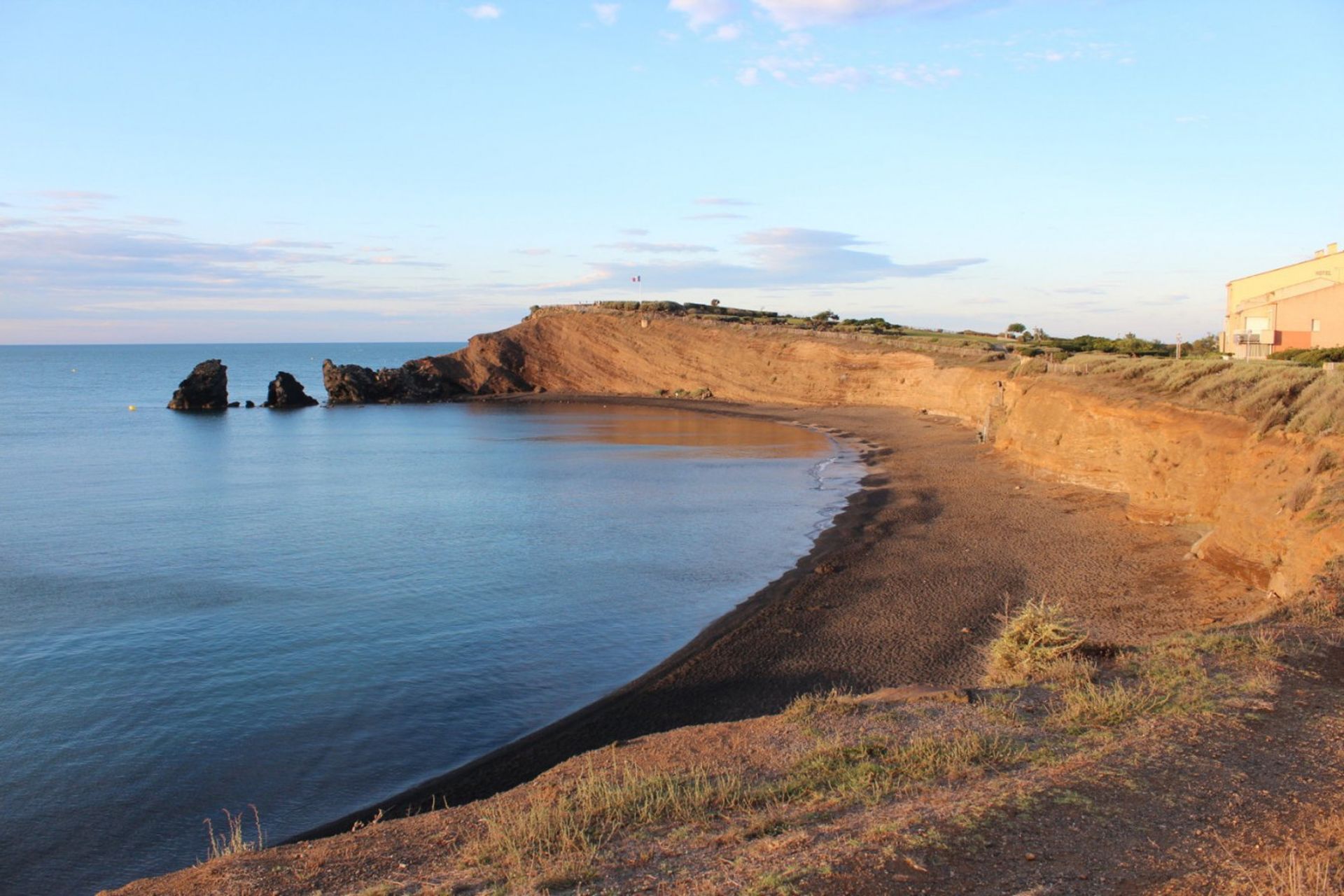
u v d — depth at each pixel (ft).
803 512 114.01
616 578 82.02
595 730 46.70
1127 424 95.71
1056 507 98.12
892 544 87.25
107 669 58.80
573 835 22.04
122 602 75.36
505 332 383.65
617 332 365.81
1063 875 17.72
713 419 266.36
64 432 247.50
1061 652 35.45
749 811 22.93
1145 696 29.89
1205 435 78.07
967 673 50.19
